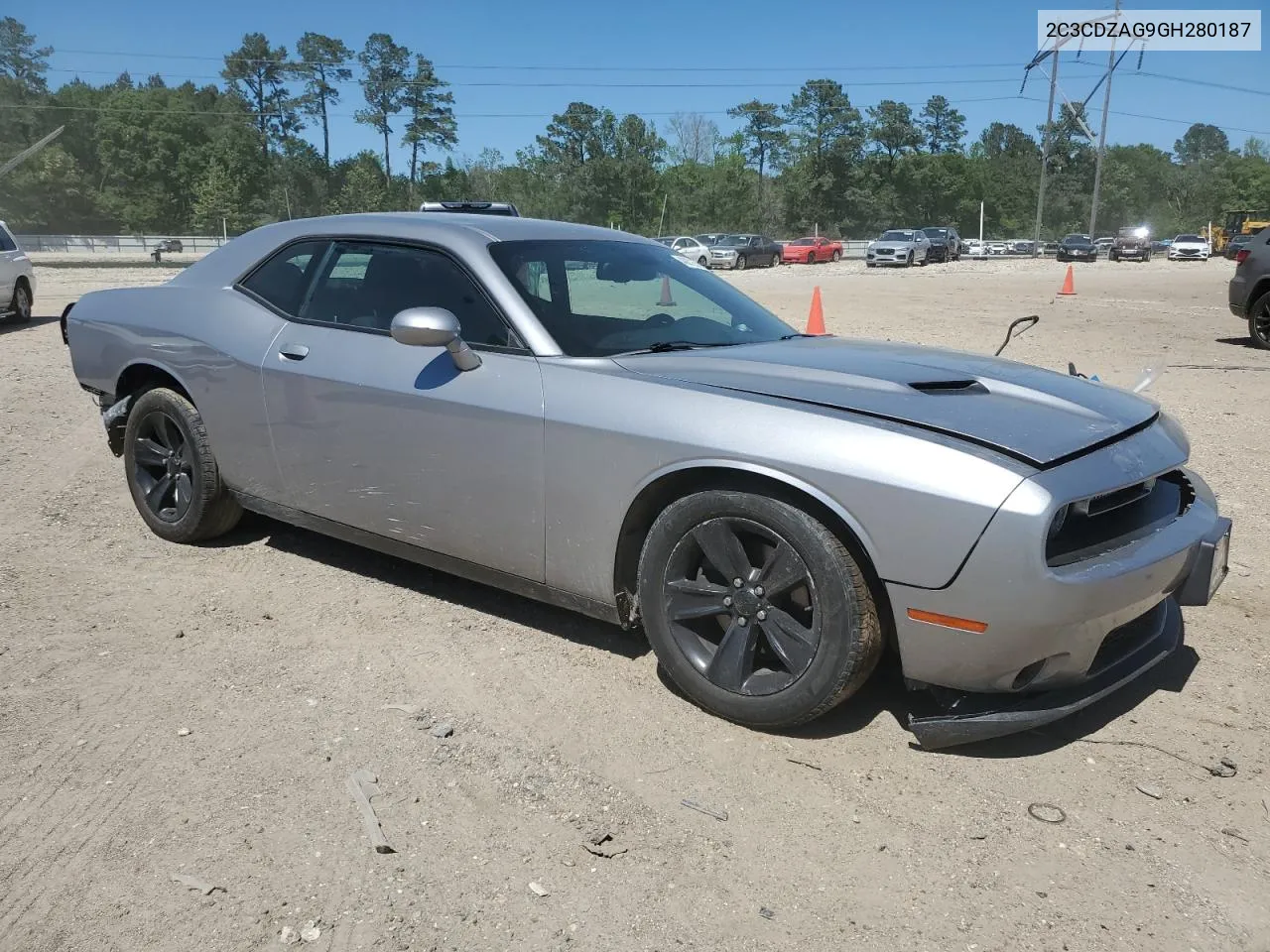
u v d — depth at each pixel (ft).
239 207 309.83
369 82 331.77
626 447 10.23
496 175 345.31
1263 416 25.72
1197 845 8.39
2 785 9.11
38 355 36.42
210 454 14.53
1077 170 419.95
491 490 11.34
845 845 8.39
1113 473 9.09
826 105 357.00
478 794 9.04
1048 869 8.09
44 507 17.28
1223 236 208.54
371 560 14.96
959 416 9.42
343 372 12.48
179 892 7.72
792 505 9.46
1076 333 45.44
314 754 9.68
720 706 10.16
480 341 11.60
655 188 322.34
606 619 11.14
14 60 332.39
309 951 7.11
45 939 7.22
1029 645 8.73
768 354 11.44
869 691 11.02
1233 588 14.14
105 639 12.18
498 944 7.20
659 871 8.04
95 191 328.29
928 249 156.97
